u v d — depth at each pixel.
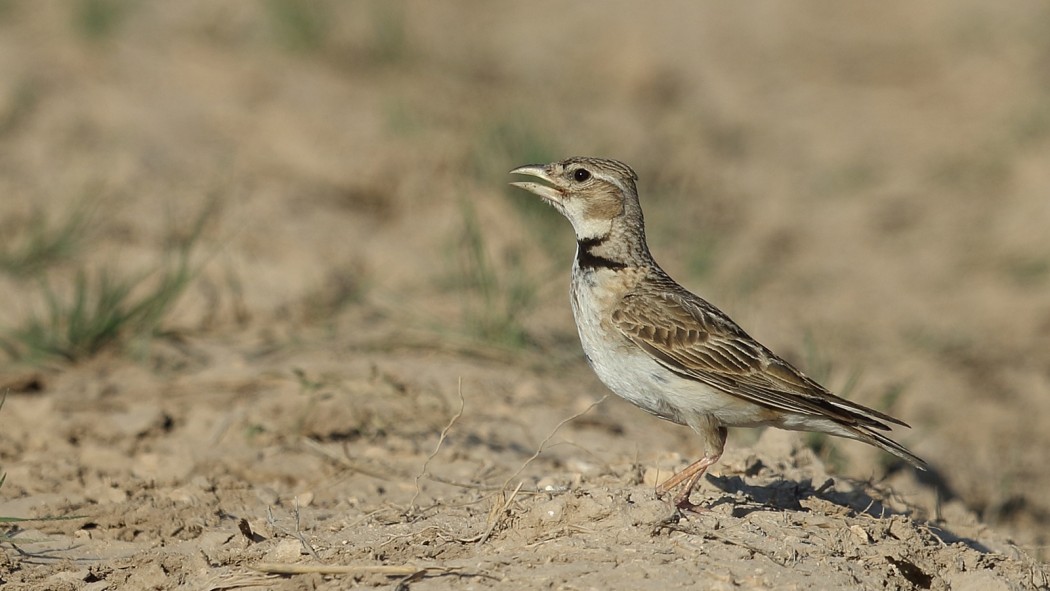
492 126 20.41
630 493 8.71
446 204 18.53
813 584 7.62
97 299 14.42
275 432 11.28
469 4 31.22
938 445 14.20
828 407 9.10
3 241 15.49
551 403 12.78
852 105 28.22
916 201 23.39
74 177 17.27
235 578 8.07
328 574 7.95
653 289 9.66
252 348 13.91
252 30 24.91
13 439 11.08
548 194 9.99
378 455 10.95
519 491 9.63
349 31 25.34
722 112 26.73
